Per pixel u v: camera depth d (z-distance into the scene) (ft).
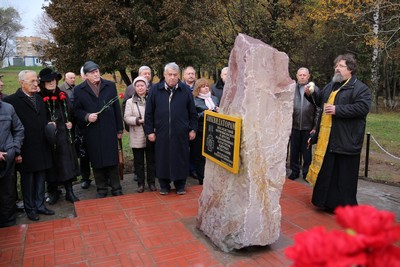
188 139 16.01
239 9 50.01
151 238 12.01
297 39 56.80
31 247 11.46
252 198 10.50
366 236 3.15
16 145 13.03
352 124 13.34
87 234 12.35
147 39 42.93
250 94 10.20
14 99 13.82
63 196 17.44
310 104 18.49
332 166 13.74
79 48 43.75
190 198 15.88
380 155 30.04
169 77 15.29
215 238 11.37
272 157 10.71
